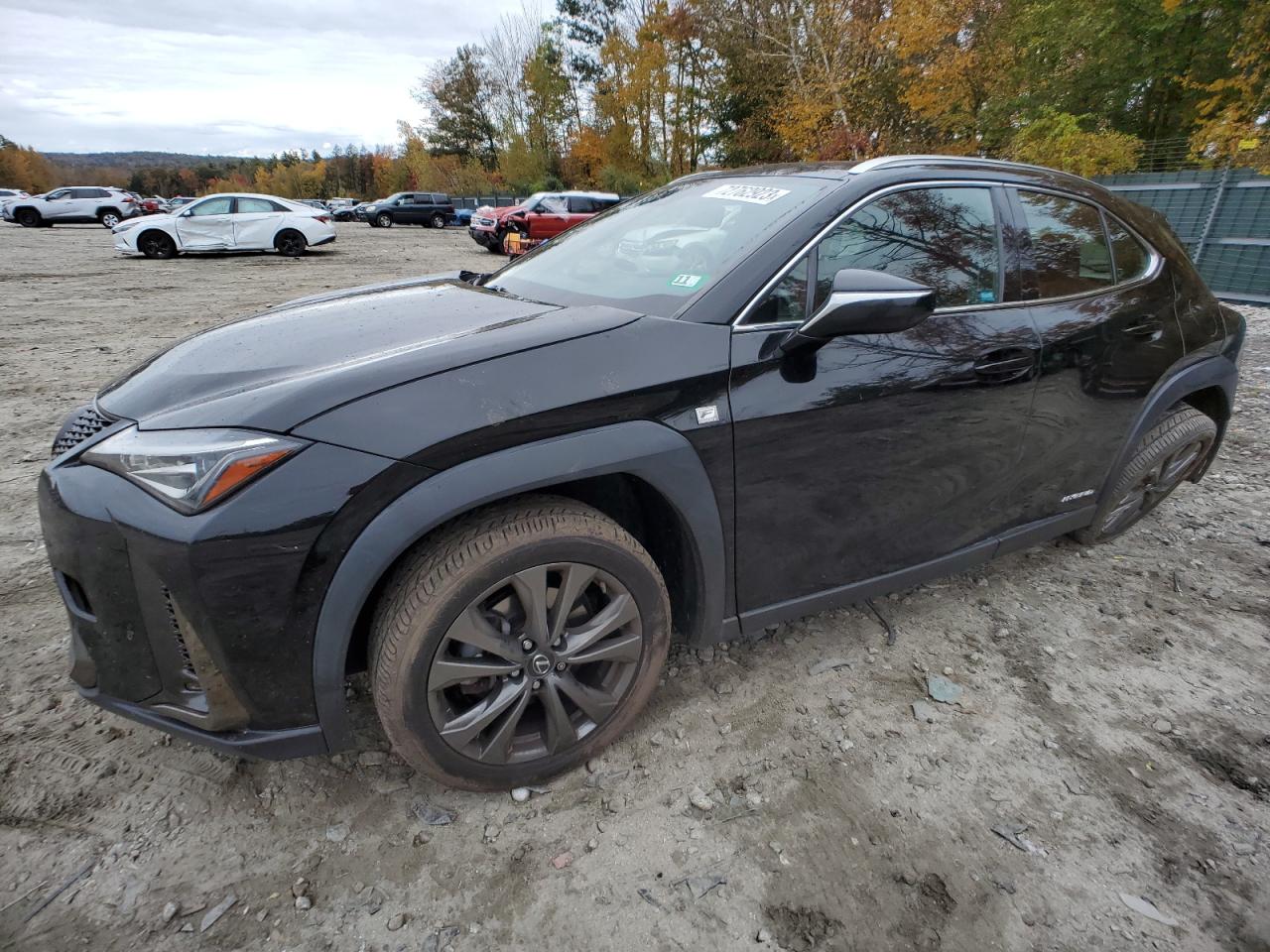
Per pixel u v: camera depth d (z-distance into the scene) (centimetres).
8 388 555
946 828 186
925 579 249
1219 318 319
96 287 1130
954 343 223
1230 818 192
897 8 1861
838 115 2230
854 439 209
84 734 205
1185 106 1535
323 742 166
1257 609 289
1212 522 362
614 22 4134
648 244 242
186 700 160
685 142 3669
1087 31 1530
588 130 3997
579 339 177
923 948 156
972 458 238
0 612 261
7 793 184
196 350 197
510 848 176
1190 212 1090
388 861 172
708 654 250
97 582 154
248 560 145
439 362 164
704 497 188
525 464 160
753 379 190
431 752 172
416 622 160
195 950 150
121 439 158
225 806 184
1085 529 313
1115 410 276
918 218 227
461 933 156
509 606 177
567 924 159
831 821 186
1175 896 170
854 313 178
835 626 270
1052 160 1373
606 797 191
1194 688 243
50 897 159
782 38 2606
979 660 253
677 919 160
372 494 150
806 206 213
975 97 1847
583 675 197
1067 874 174
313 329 202
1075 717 228
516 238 1783
